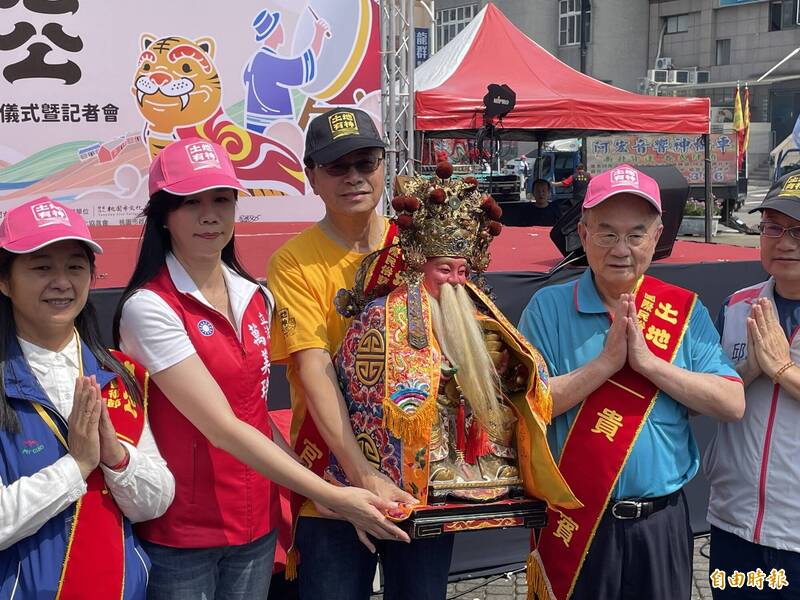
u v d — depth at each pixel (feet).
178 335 6.15
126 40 13.64
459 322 6.43
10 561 5.58
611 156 53.31
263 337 6.67
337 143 6.97
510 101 27.14
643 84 100.01
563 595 7.43
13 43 12.98
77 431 5.55
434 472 6.38
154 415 6.35
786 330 7.86
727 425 8.04
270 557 6.86
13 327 5.76
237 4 14.26
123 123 13.78
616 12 108.47
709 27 105.40
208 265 6.47
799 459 7.53
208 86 14.23
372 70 15.39
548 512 7.52
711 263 12.91
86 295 5.89
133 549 6.02
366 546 7.00
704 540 13.10
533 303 7.88
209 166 6.23
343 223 7.34
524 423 6.61
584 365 7.25
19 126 13.15
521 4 108.06
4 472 5.53
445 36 113.50
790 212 7.39
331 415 6.67
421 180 6.78
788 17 99.86
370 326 6.55
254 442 6.08
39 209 5.69
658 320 7.48
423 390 6.23
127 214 13.98
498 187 44.50
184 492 6.32
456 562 11.86
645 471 7.25
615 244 7.20
